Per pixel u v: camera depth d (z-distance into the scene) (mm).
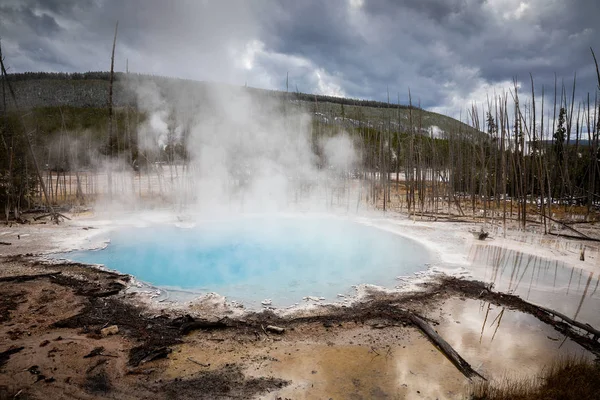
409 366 5645
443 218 18672
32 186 19250
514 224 16938
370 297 8406
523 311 7754
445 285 9219
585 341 6527
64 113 44969
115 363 5512
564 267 10820
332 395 4902
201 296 8320
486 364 5734
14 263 10086
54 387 4879
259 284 9234
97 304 7641
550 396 4672
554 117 17453
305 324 7004
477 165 27906
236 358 5785
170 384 5055
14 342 5977
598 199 21406
